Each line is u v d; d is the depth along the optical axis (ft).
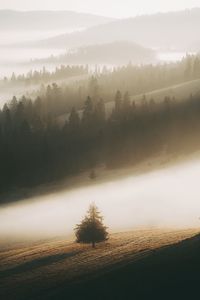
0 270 179.32
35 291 145.07
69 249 197.47
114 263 153.17
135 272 131.44
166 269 125.70
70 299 130.21
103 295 125.08
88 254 182.80
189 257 127.95
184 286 114.21
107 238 205.87
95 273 146.51
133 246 181.98
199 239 139.23
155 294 115.34
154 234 205.57
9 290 151.23
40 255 194.08
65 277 152.05
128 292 121.19
